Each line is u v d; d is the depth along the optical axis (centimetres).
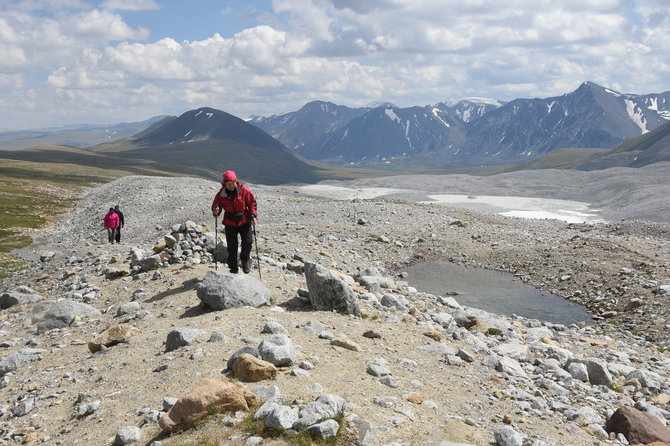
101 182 16038
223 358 800
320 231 3691
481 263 3097
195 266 1700
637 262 2711
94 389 791
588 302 2333
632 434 800
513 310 2216
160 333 1027
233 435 546
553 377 1096
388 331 1131
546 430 738
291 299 1293
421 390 784
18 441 661
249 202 1310
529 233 4125
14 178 14012
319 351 869
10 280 2419
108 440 597
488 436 640
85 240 5091
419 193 19738
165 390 714
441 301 1889
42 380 896
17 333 1331
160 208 6462
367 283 1791
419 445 554
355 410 619
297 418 562
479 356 1110
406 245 3416
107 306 1475
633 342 1798
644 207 12375
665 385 1228
